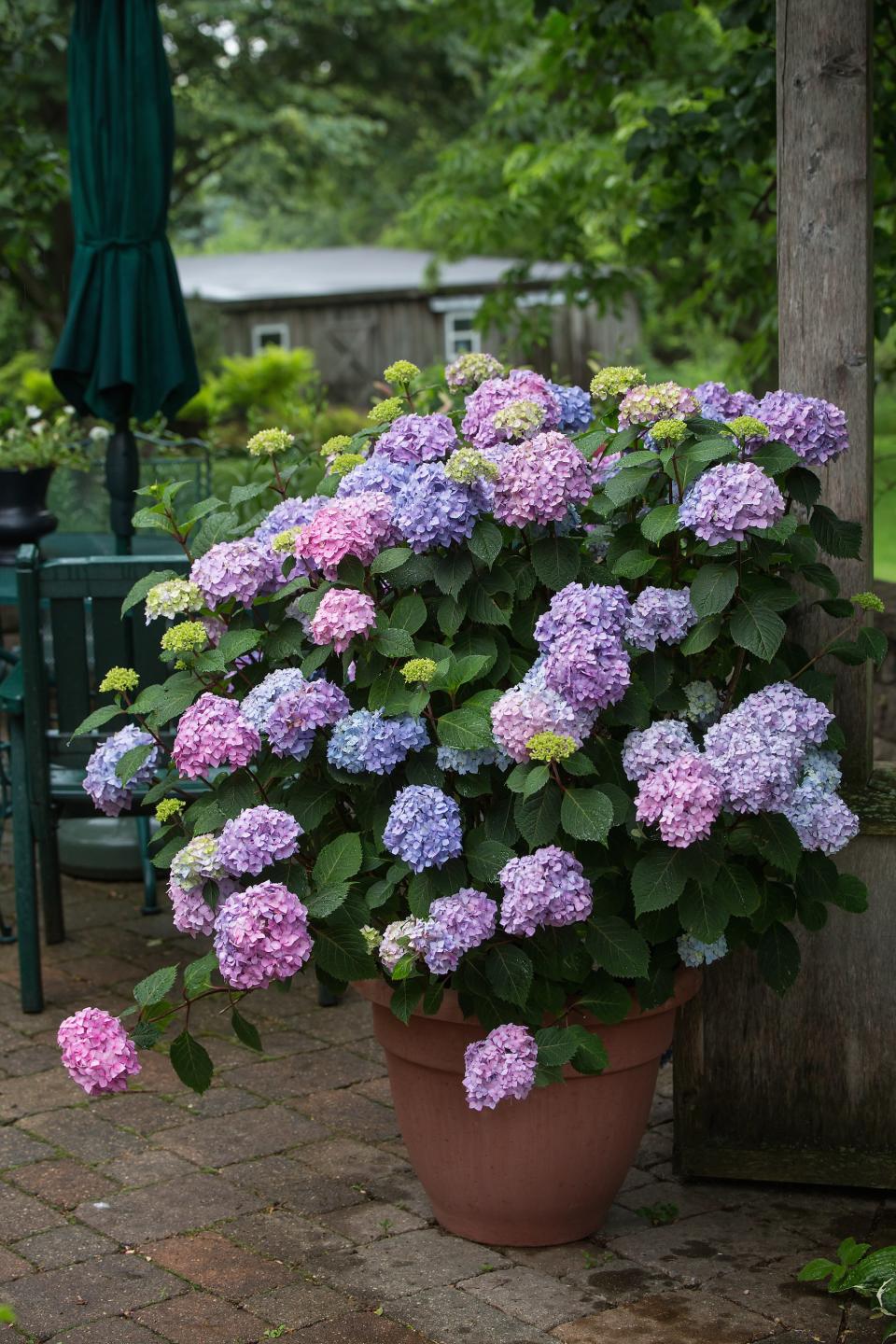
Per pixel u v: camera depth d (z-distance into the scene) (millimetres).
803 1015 2932
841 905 2566
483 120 9898
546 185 8547
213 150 17109
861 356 2871
